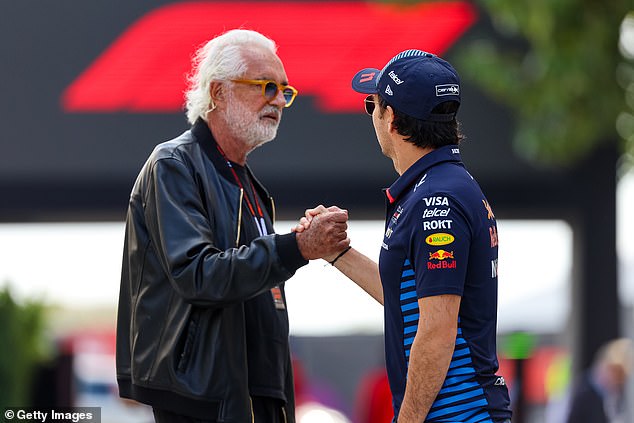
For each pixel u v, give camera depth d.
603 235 31.02
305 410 35.75
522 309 45.31
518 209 31.02
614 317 31.06
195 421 10.35
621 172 34.00
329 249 10.08
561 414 31.42
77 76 29.78
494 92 29.42
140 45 29.75
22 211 29.92
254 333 10.90
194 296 9.96
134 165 29.84
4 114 29.70
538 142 28.56
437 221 9.43
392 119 10.00
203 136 10.92
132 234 10.71
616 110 27.28
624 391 27.28
